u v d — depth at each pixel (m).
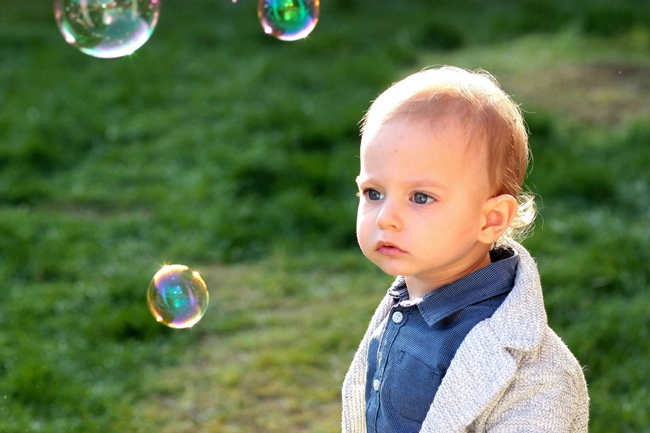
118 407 3.22
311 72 7.59
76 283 4.22
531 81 7.45
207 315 3.99
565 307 3.66
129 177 5.61
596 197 5.03
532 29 9.45
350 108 6.46
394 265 1.57
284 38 2.74
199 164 5.69
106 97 7.02
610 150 5.72
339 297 4.16
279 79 7.47
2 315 3.86
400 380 1.64
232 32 8.89
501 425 1.49
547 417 1.49
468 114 1.56
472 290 1.62
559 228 4.56
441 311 1.62
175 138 6.16
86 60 8.03
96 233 4.77
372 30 9.06
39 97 7.00
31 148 5.79
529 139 5.84
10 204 5.24
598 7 9.55
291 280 4.30
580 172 5.16
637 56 8.16
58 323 3.80
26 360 3.41
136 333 3.77
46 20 9.63
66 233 4.71
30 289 4.13
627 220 4.76
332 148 5.84
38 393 3.20
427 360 1.61
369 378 1.76
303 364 3.55
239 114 6.56
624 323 3.51
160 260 4.52
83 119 6.54
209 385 3.42
